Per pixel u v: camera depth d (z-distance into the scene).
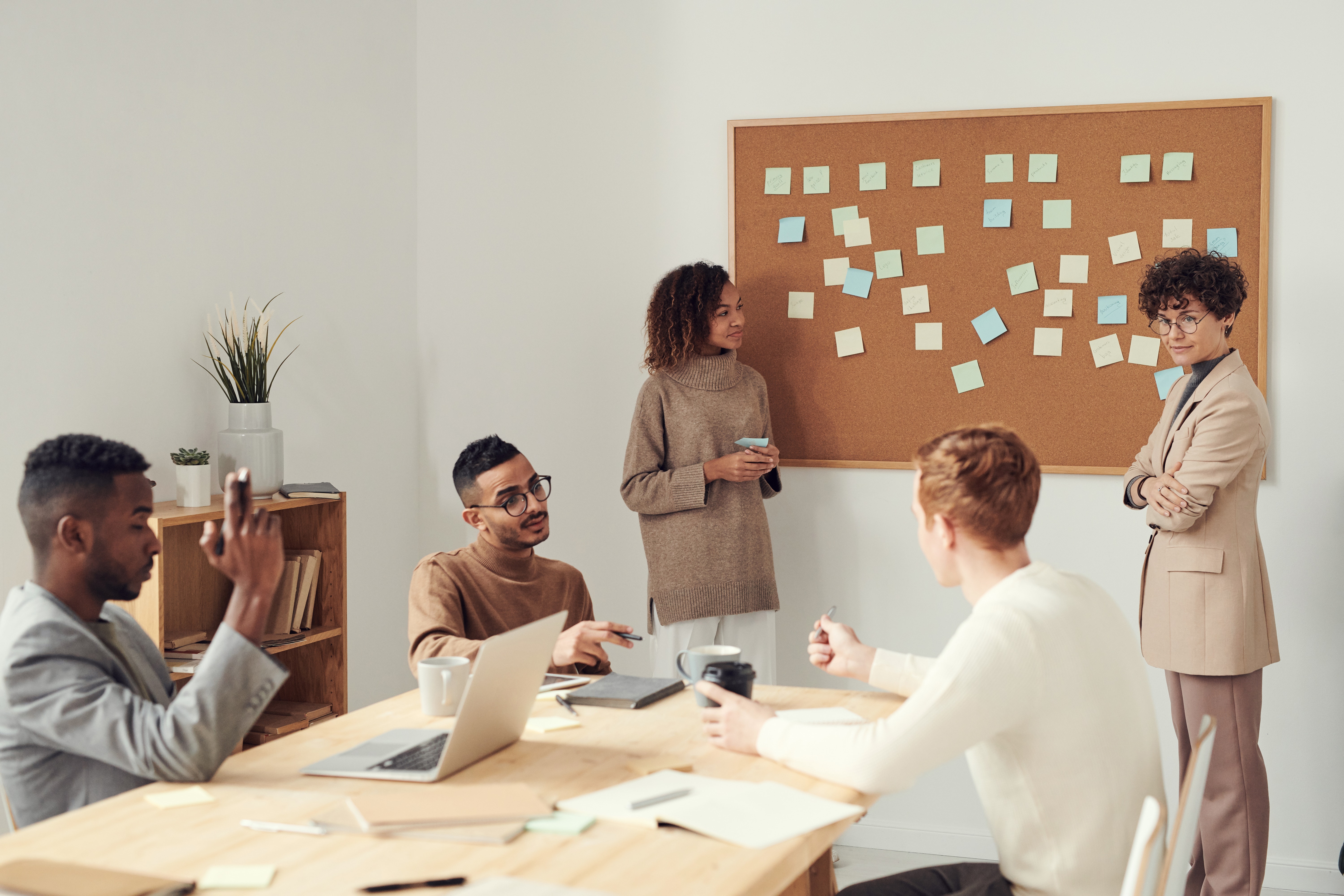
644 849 1.19
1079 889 1.38
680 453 3.08
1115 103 3.02
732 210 3.27
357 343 3.32
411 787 1.38
